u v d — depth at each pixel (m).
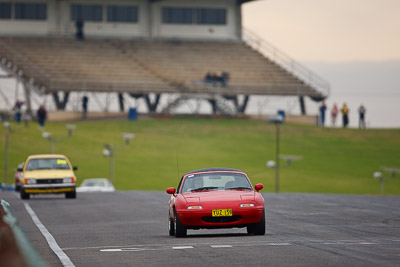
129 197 150.62
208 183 72.69
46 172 145.50
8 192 180.62
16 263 28.56
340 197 150.00
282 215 98.38
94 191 188.38
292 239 64.31
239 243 61.19
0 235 35.34
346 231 73.06
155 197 150.12
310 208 113.75
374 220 88.69
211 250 56.19
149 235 72.62
